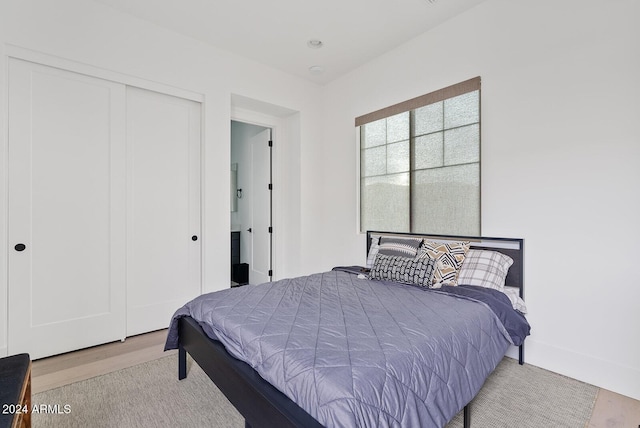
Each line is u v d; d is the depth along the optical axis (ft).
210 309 6.09
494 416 5.69
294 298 6.61
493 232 8.37
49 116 8.01
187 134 10.46
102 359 7.94
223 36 10.12
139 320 9.59
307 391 3.67
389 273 8.23
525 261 7.79
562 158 7.22
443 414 4.18
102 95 8.76
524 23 7.79
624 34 6.42
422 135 10.14
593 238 6.81
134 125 9.46
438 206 9.73
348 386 3.46
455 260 8.15
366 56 11.40
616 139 6.51
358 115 12.28
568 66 7.13
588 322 6.87
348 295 6.88
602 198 6.69
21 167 7.65
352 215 12.57
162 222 10.00
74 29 8.17
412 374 4.03
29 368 4.48
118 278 9.07
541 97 7.54
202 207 10.62
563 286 7.22
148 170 9.72
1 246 7.40
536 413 5.79
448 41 9.34
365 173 12.09
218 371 5.20
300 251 13.30
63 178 8.22
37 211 7.88
